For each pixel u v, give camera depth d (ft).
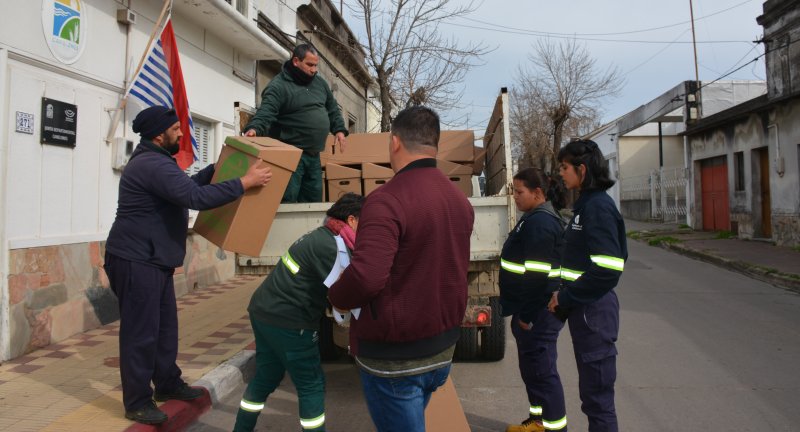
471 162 21.11
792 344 21.49
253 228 12.46
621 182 97.04
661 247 55.47
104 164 22.08
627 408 15.20
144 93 23.00
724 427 13.89
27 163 18.02
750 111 50.31
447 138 21.17
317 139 18.40
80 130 20.58
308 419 11.80
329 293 7.64
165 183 12.00
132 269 12.39
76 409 13.60
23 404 13.89
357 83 65.36
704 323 24.97
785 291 32.73
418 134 8.05
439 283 7.73
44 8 18.56
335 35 53.16
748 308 28.14
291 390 17.28
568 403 15.85
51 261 19.06
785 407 15.16
